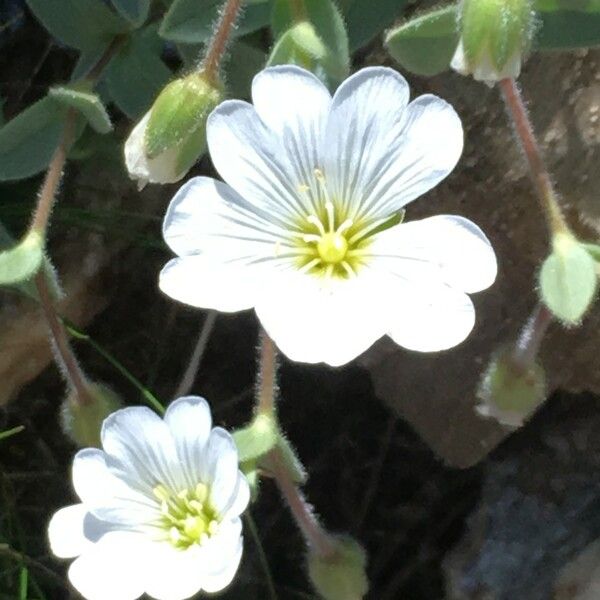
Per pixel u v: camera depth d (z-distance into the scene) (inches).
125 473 6.4
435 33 6.5
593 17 6.7
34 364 8.3
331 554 6.8
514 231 7.4
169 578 6.3
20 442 8.6
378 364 8.0
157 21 7.6
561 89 7.3
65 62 8.4
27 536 8.5
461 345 7.8
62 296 7.1
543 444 8.1
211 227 6.0
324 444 8.7
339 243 6.0
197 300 5.9
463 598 8.1
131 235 8.1
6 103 8.4
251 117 6.0
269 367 6.4
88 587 6.3
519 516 8.1
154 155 6.5
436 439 8.1
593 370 7.6
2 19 8.5
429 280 5.9
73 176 8.2
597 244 7.2
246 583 8.6
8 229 8.1
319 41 6.5
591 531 7.9
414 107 6.0
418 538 8.6
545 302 6.3
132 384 8.6
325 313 5.9
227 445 6.2
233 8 6.5
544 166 6.5
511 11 6.2
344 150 6.0
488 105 7.3
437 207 7.5
